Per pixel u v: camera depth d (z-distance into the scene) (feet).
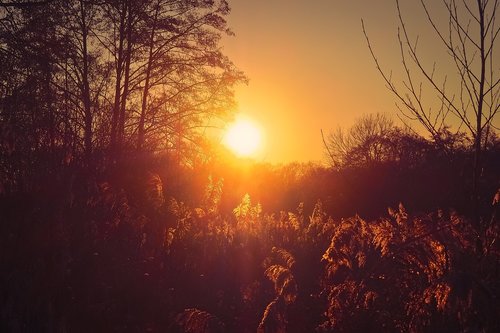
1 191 30.14
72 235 27.81
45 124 38.45
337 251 26.17
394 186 57.16
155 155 69.00
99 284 25.67
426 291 20.98
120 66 79.87
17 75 46.78
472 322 19.51
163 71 85.10
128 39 79.61
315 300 25.93
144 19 80.33
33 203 28.02
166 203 34.40
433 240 22.20
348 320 22.68
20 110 40.04
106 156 44.11
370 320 22.40
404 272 23.08
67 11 65.10
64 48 54.49
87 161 38.83
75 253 26.68
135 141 71.10
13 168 31.99
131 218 31.83
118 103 76.84
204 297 27.91
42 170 32.91
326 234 37.91
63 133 39.34
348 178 67.31
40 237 25.50
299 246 35.42
